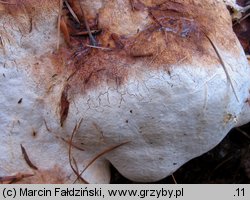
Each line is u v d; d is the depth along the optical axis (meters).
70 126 0.24
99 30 0.24
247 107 0.26
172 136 0.24
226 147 0.32
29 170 0.25
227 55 0.24
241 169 0.32
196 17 0.24
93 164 0.26
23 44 0.24
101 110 0.23
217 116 0.24
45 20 0.24
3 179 0.24
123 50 0.24
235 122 0.25
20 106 0.24
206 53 0.24
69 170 0.25
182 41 0.24
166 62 0.23
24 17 0.23
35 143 0.24
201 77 0.23
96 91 0.23
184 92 0.23
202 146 0.25
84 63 0.24
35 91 0.24
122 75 0.23
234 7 0.27
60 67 0.24
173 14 0.24
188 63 0.23
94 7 0.24
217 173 0.32
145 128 0.24
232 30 0.25
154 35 0.24
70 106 0.24
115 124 0.24
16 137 0.24
